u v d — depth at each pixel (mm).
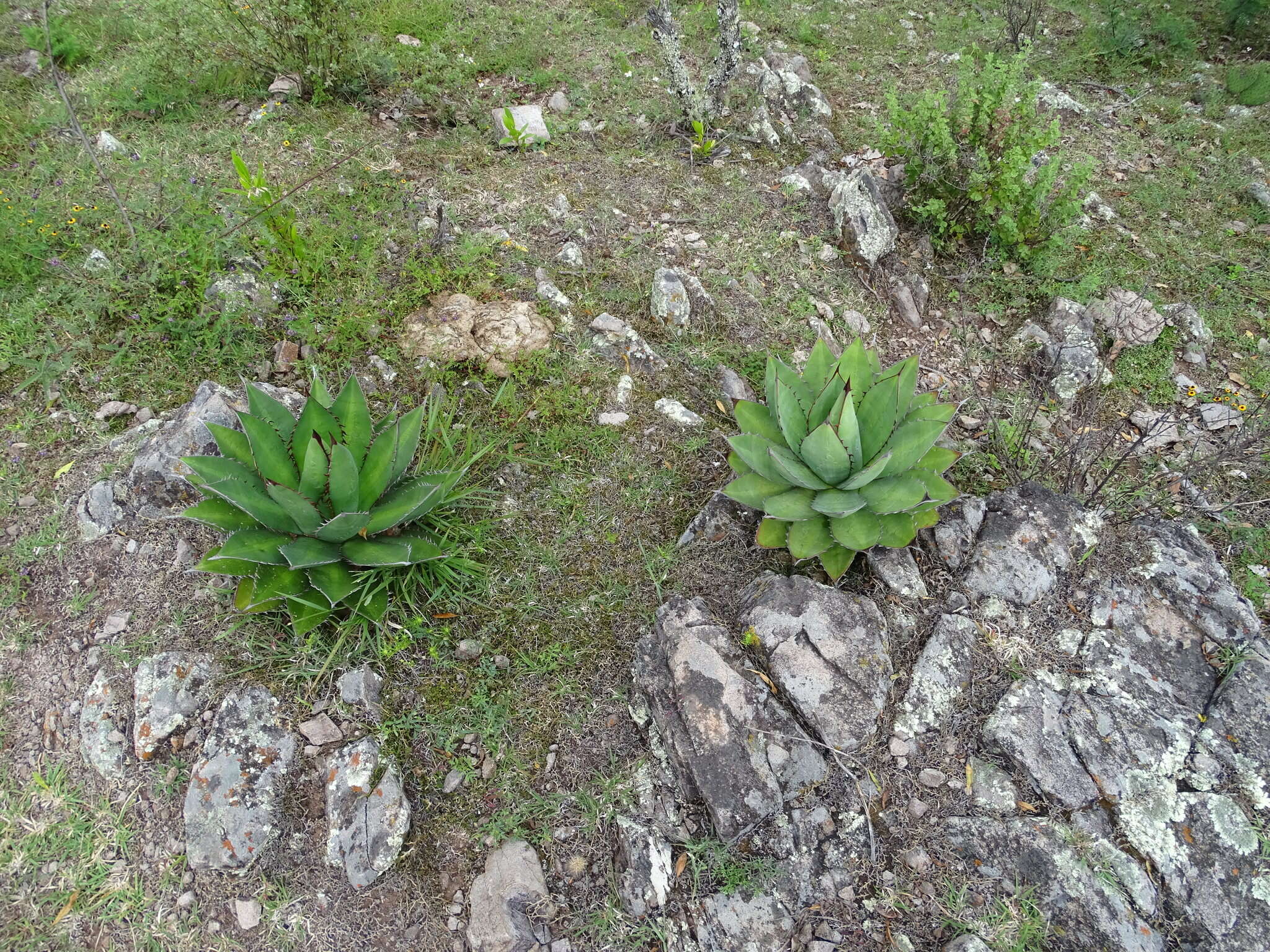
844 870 1255
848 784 1303
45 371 1715
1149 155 2795
